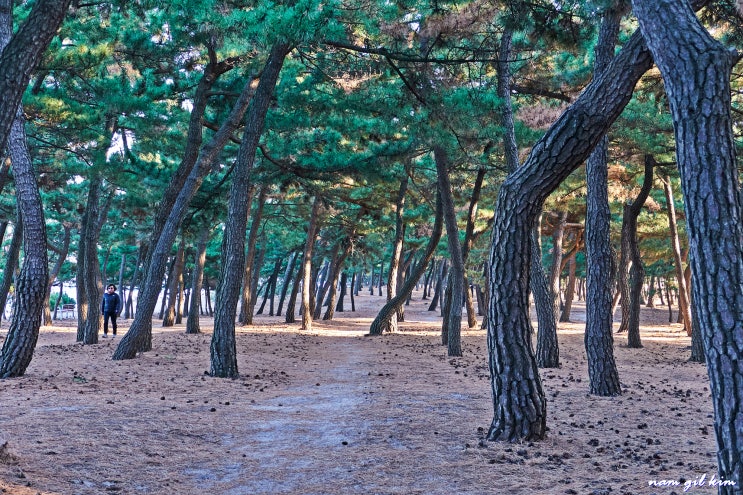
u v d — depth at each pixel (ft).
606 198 36.35
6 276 68.39
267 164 64.90
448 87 43.83
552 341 50.60
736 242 12.62
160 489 16.87
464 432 23.82
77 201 95.55
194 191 48.26
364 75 45.85
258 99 42.42
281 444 22.49
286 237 128.47
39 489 15.30
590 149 21.84
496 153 63.46
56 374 36.19
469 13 38.86
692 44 13.67
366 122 51.37
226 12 34.81
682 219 96.53
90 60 45.62
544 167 22.16
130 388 32.60
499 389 22.91
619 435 24.04
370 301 214.48
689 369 50.70
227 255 41.24
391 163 58.18
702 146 13.12
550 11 30.58
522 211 22.68
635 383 40.93
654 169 71.46
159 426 23.71
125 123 56.49
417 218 97.25
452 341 58.85
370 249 131.85
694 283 13.07
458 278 59.31
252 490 17.31
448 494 16.58
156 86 52.65
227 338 40.42
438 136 44.68
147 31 49.70
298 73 53.06
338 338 82.69
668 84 13.97
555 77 52.90
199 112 51.52
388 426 24.98
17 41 15.89
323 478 18.33
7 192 78.02
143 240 114.52
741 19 29.30
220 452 21.18
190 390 33.50
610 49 35.09
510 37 48.88
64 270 188.65
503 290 23.02
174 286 106.11
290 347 65.82
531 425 22.54
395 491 16.98
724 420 12.17
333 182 65.36
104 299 71.51
